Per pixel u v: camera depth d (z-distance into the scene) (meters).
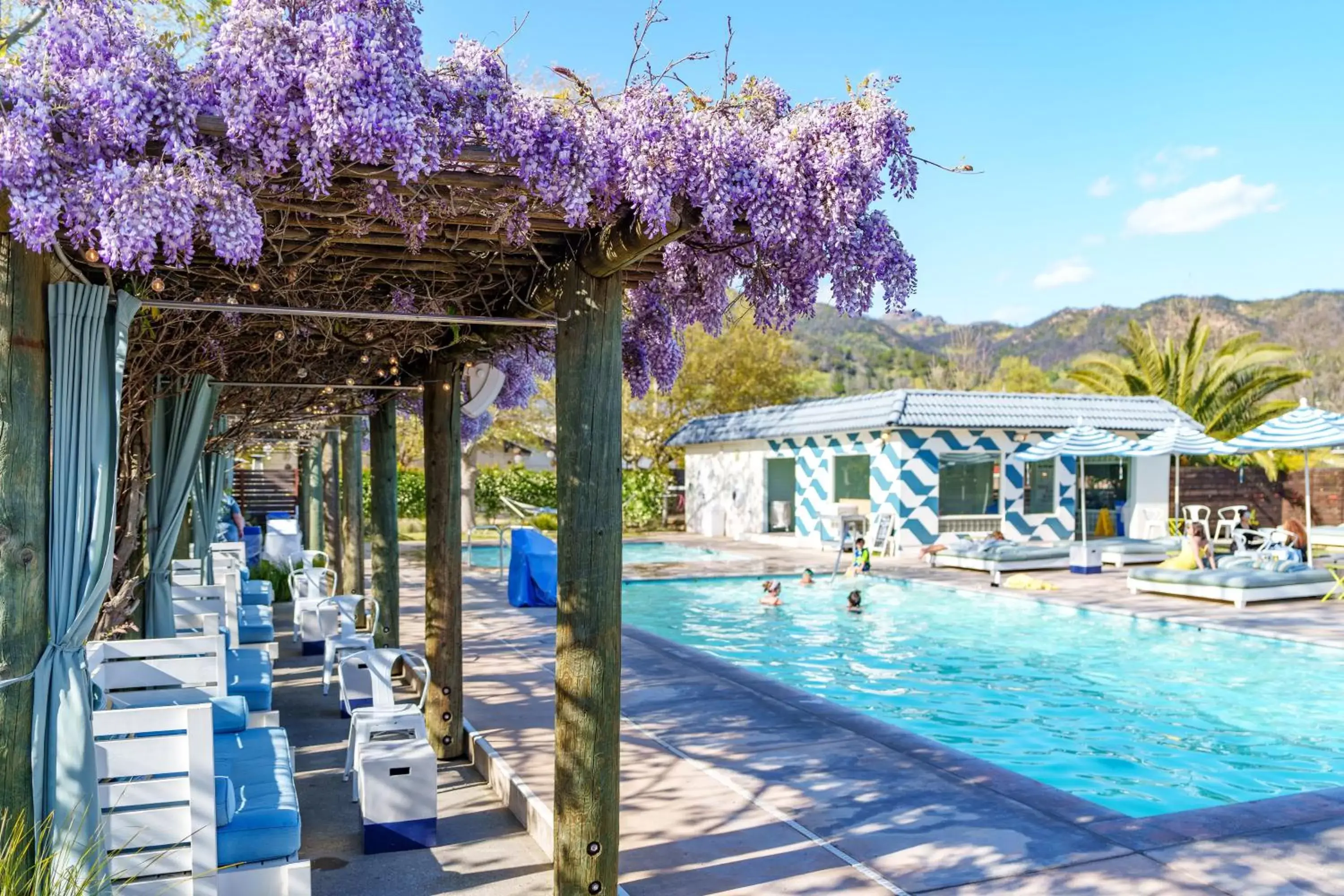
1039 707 9.14
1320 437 14.38
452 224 3.97
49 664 3.52
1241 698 9.31
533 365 6.52
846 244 3.81
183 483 6.39
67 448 3.55
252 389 8.39
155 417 6.27
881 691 9.88
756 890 4.43
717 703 7.94
